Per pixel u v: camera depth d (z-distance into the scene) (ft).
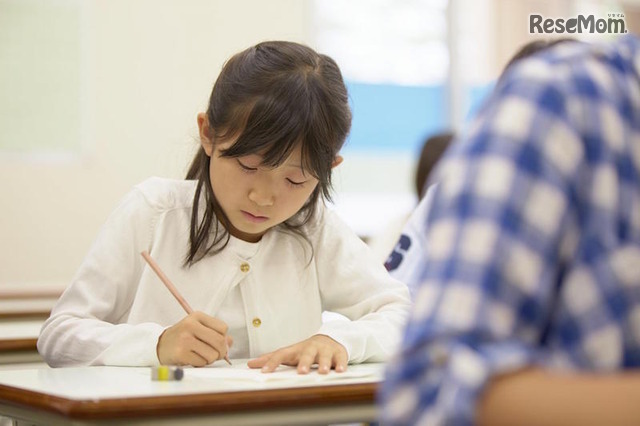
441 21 20.68
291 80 5.53
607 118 2.53
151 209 6.19
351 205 19.83
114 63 16.66
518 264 2.38
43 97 16.15
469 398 2.23
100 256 6.05
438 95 20.72
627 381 2.22
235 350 6.16
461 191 2.48
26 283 16.01
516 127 2.48
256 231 5.82
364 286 6.36
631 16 21.74
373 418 4.30
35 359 7.43
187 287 6.11
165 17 17.07
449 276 2.40
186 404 3.84
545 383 2.23
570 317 2.47
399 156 20.31
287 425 4.11
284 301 6.25
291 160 5.49
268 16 18.10
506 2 21.09
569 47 2.79
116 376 4.88
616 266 2.46
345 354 5.31
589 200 2.48
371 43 19.95
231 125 5.52
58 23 16.25
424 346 2.37
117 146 16.67
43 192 16.14
